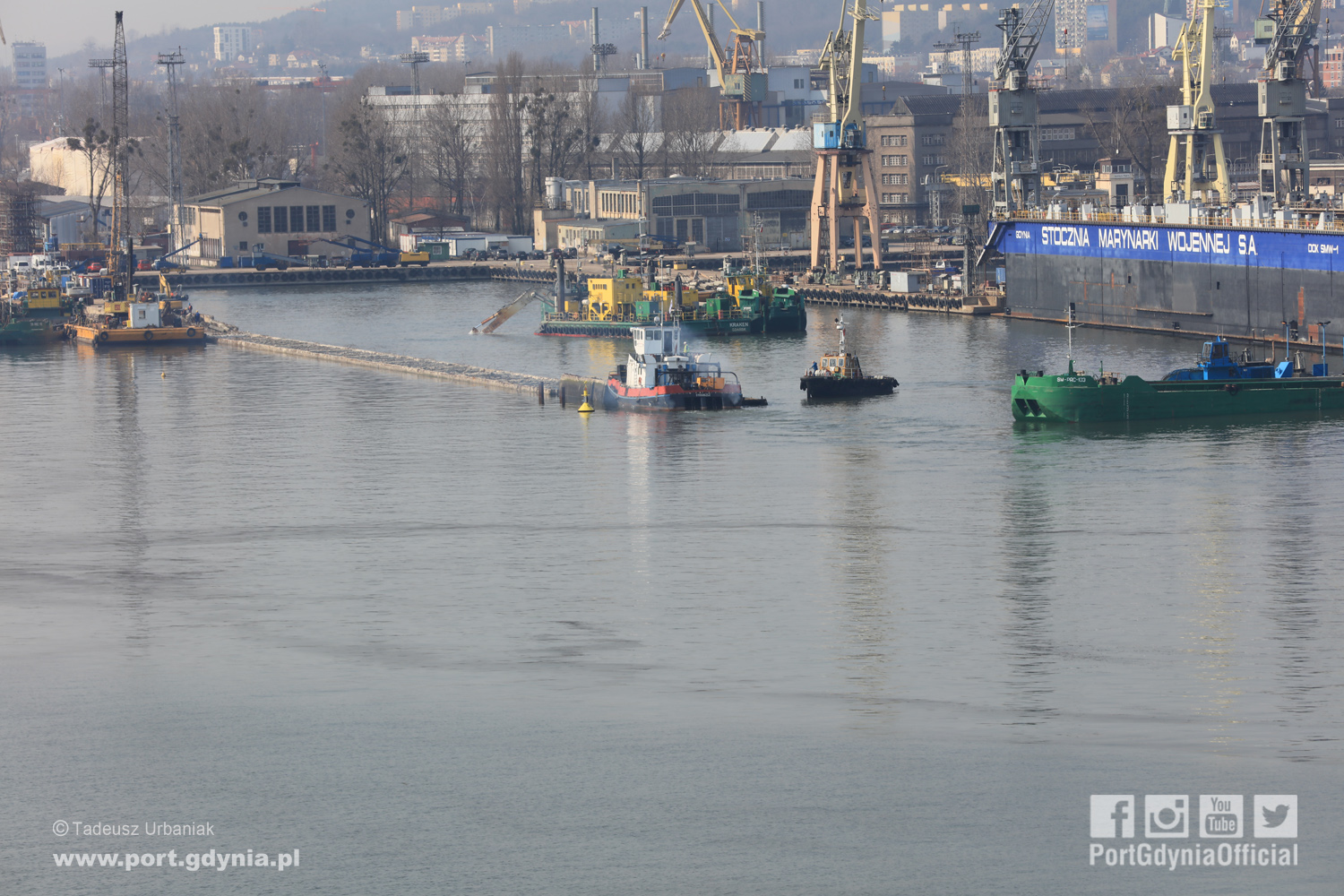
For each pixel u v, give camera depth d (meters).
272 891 50.94
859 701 71.12
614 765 61.50
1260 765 60.28
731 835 54.25
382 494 128.62
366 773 61.16
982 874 50.88
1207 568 99.06
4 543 113.19
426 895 50.38
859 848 52.94
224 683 75.50
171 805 58.25
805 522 114.31
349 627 87.81
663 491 127.00
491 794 58.56
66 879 52.19
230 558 106.75
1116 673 76.38
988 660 79.06
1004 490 124.19
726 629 86.31
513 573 100.94
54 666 79.56
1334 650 80.38
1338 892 49.22
